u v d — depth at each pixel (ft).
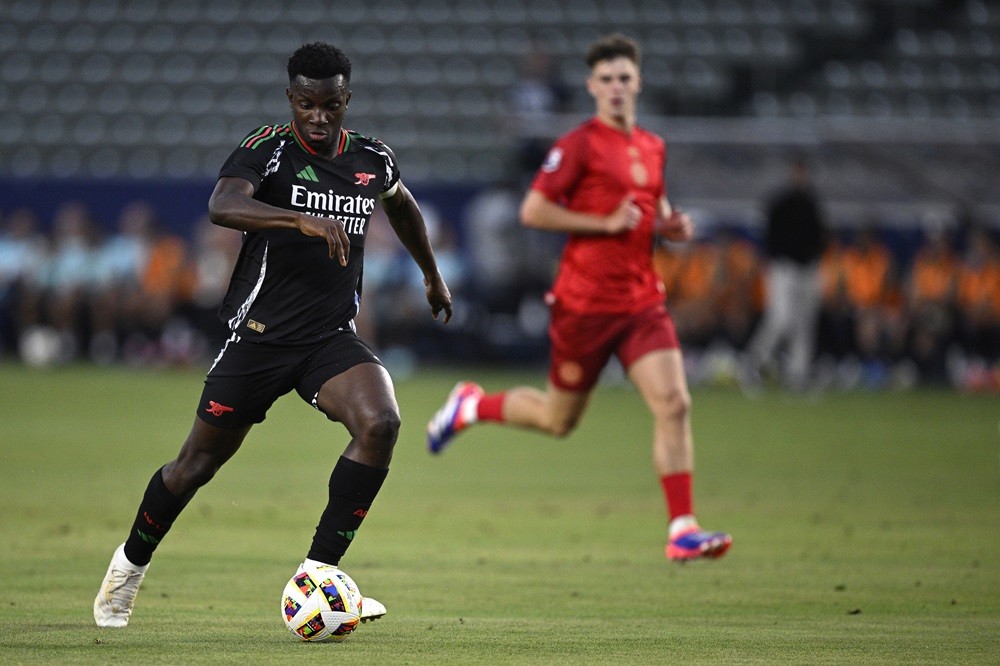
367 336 256.52
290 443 164.76
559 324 94.99
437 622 64.34
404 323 261.65
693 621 64.95
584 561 85.10
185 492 61.46
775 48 344.08
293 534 95.30
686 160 293.23
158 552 86.58
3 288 276.41
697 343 260.83
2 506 106.93
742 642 59.31
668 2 350.23
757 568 82.53
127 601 61.93
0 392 215.31
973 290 258.57
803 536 96.22
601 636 60.70
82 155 321.11
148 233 270.67
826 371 263.90
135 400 204.13
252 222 56.65
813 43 343.46
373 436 58.70
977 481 130.11
